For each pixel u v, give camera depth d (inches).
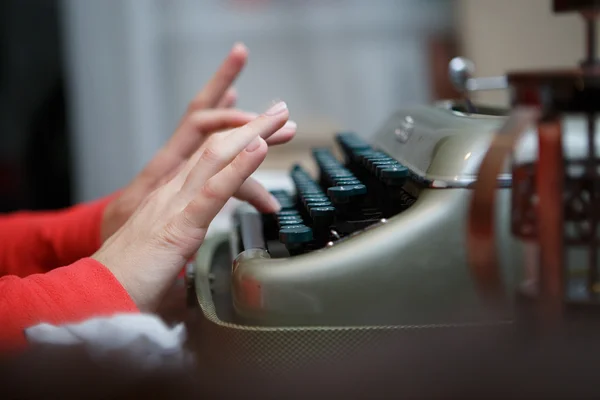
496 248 26.1
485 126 28.4
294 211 31.9
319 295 26.2
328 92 106.1
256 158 28.2
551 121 25.2
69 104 101.7
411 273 26.3
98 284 27.6
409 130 32.3
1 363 24.5
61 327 25.8
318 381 24.9
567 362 24.3
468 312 26.3
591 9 26.8
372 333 26.0
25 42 99.4
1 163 100.0
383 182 29.2
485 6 75.4
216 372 25.4
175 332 26.2
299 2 103.9
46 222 36.6
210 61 105.0
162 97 105.0
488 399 23.8
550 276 25.1
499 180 26.1
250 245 28.7
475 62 79.3
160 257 28.3
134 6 100.2
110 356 25.2
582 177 25.8
